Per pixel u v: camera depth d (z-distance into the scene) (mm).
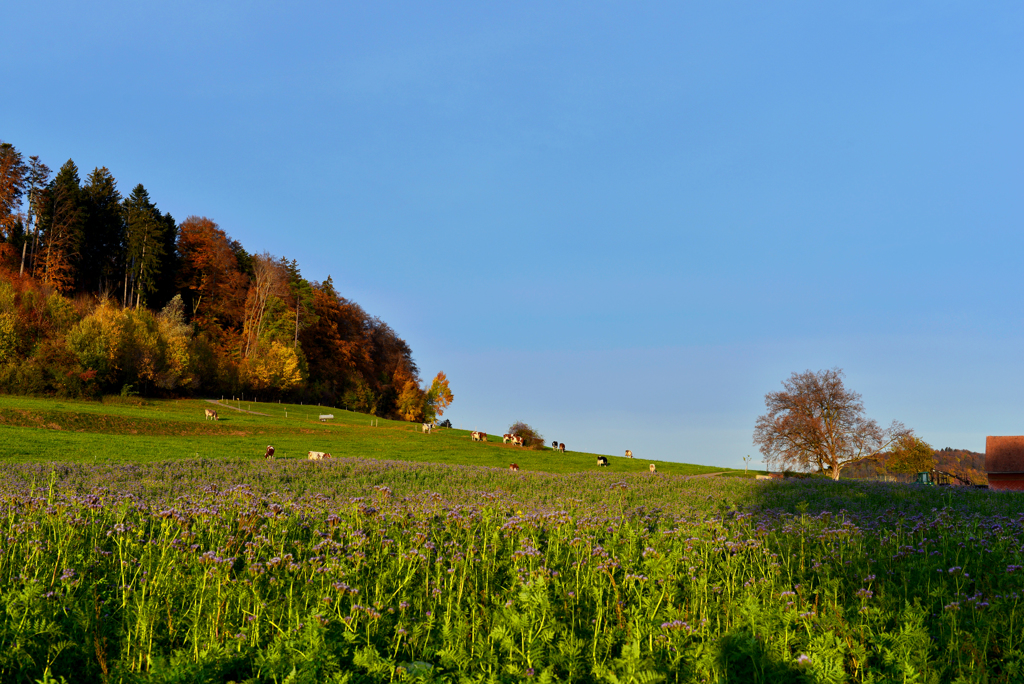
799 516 13578
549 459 59625
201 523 10320
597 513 14266
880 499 19828
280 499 14367
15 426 44750
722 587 8047
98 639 6121
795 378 69938
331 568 7980
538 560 9375
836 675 5309
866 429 66312
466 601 7703
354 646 6105
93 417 51531
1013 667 5730
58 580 7602
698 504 18531
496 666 5848
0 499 11312
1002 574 8500
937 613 7410
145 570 7898
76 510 10344
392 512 12086
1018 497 20250
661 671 5641
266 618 6617
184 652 5828
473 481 24672
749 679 5539
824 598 7520
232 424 62281
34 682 5523
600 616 6762
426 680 5480
